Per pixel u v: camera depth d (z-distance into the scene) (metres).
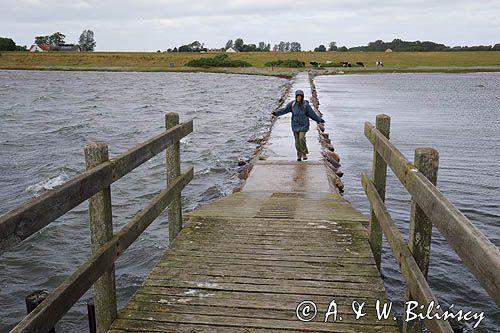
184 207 11.17
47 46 157.00
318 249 5.22
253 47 176.62
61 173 14.86
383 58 121.44
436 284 7.38
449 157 16.48
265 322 3.77
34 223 2.44
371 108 31.97
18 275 8.09
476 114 29.20
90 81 69.50
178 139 5.60
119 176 3.70
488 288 1.79
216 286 4.36
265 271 4.67
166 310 3.95
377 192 4.88
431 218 2.58
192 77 80.19
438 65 103.69
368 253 5.10
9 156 17.72
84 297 7.29
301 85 44.34
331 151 14.71
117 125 25.92
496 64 106.19
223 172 14.30
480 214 10.69
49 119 28.55
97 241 3.56
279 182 9.53
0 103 38.12
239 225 6.08
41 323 2.55
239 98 42.12
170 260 4.95
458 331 3.66
